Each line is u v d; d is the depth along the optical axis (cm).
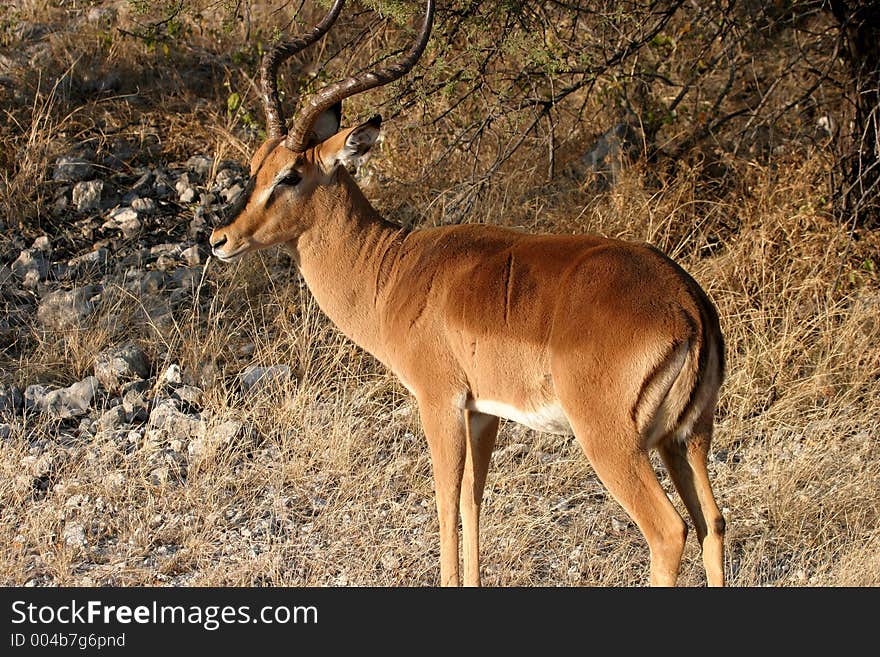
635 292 734
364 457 1023
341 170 862
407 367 827
